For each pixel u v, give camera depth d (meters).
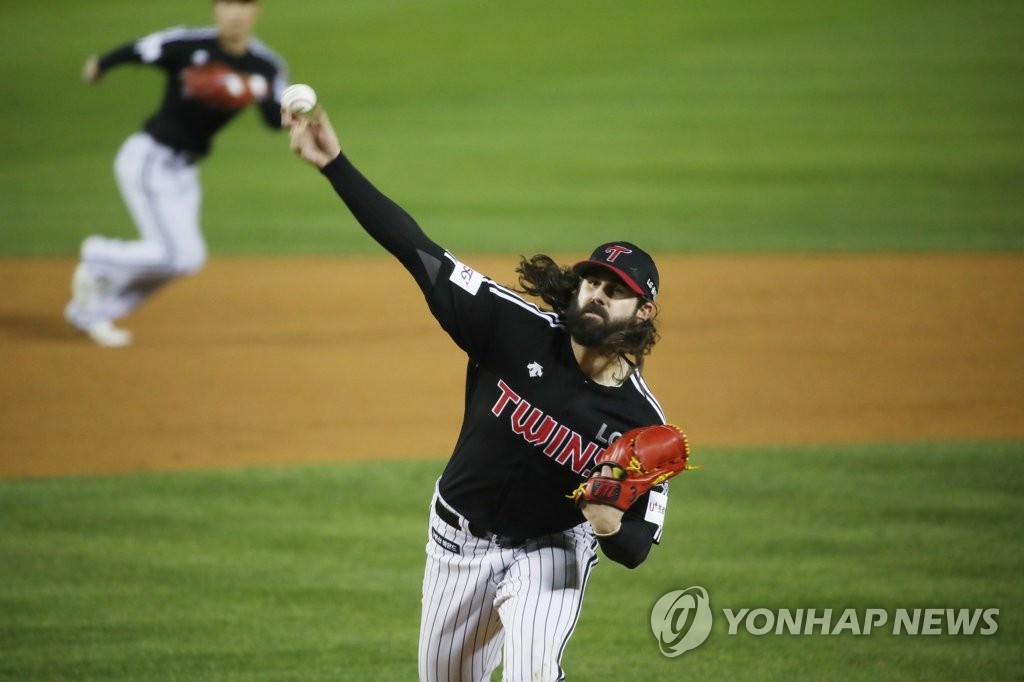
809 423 30.81
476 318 13.27
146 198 34.81
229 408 31.50
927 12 93.62
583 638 20.23
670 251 48.56
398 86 78.56
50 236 49.94
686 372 34.75
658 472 12.69
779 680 18.62
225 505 25.58
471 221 53.12
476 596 14.24
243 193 59.12
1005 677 18.66
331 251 49.34
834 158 63.34
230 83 34.06
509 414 13.31
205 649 19.47
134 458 28.09
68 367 34.25
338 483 26.89
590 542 14.38
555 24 92.69
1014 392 33.00
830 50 84.56
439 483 14.23
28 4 96.69
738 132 68.50
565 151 65.56
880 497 26.06
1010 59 81.31
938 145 65.12
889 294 42.75
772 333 38.47
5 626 20.09
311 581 22.16
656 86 77.88
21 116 70.94
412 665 19.05
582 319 12.86
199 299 42.16
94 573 22.23
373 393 33.00
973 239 49.84
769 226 52.19
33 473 27.03
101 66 34.06
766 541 23.89
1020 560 22.89
